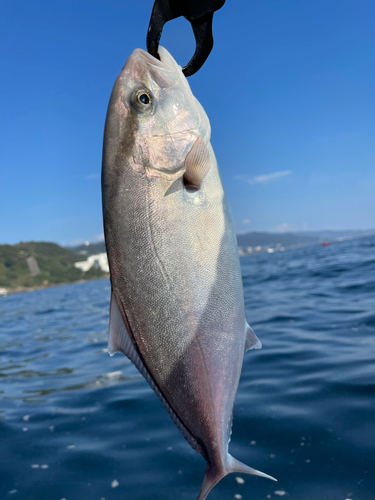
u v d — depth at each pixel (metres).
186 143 1.32
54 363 7.33
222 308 1.32
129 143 1.28
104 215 1.31
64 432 4.06
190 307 1.29
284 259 38.94
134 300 1.29
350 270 15.86
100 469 3.29
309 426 3.41
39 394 5.42
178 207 1.28
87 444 3.74
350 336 5.88
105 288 44.81
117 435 3.86
